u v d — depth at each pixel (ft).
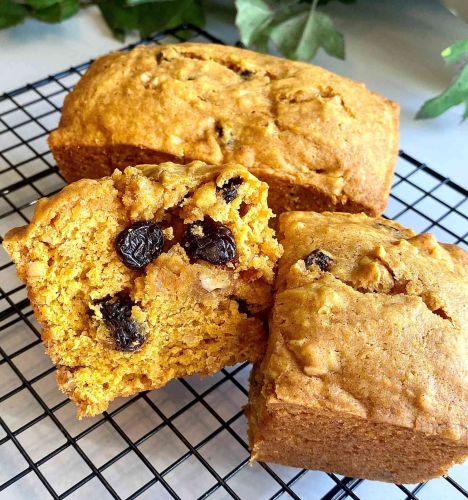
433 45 1.27
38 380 0.75
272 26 1.14
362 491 0.70
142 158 0.86
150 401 0.74
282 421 0.63
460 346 0.62
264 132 0.83
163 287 0.67
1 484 0.67
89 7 1.33
